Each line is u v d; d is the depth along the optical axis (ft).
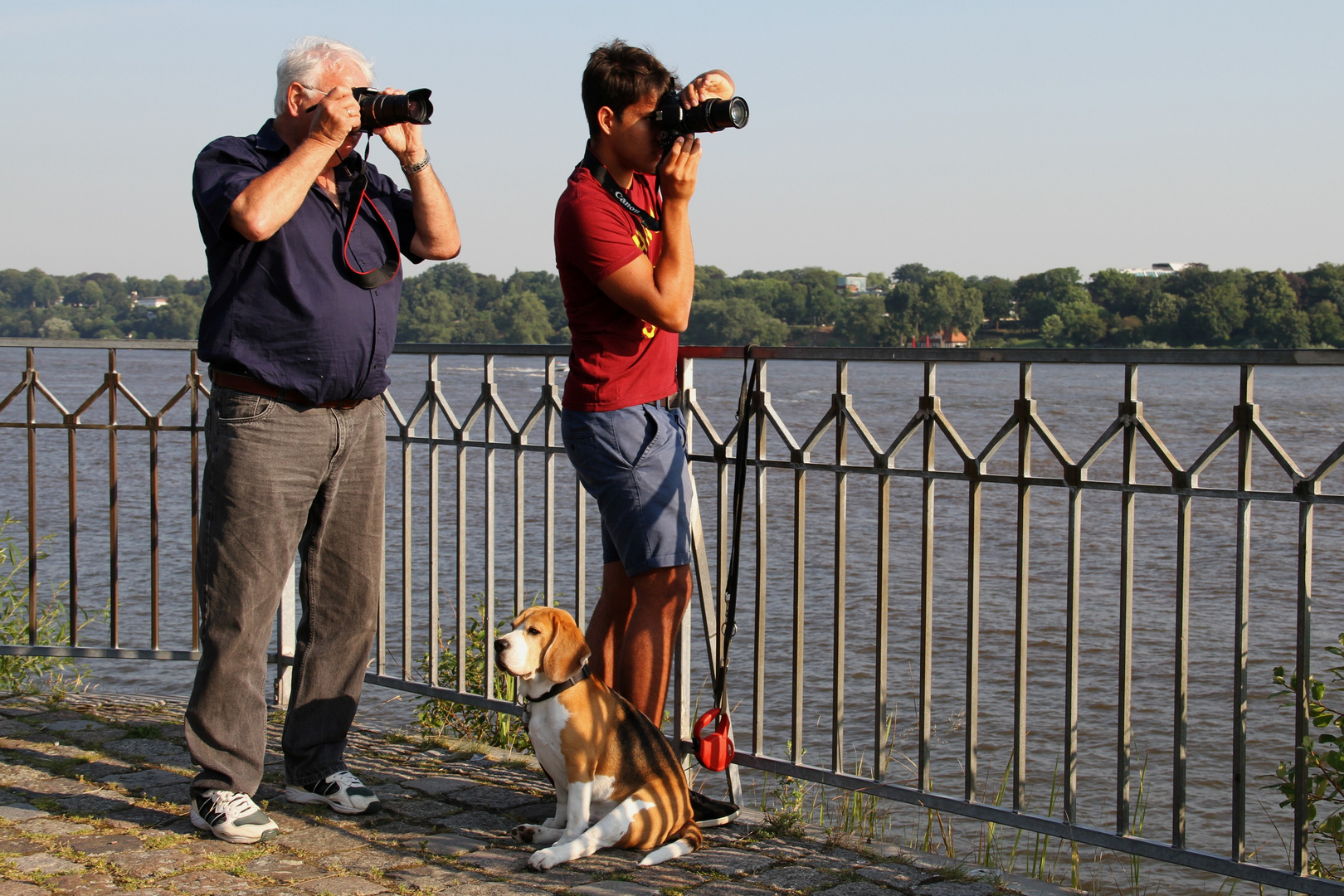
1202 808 18.94
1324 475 8.12
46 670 16.98
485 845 9.98
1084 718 23.80
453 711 15.38
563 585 32.96
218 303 9.77
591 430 10.00
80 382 176.65
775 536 48.49
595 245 9.45
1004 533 48.67
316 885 8.99
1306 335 392.06
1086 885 14.21
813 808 13.39
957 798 10.03
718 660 10.87
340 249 10.07
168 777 11.51
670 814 9.87
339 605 10.91
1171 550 43.91
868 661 27.78
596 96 9.69
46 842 9.73
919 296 482.28
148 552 42.60
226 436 9.89
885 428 106.83
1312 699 11.50
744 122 9.23
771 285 537.65
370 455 10.88
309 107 9.81
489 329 463.83
